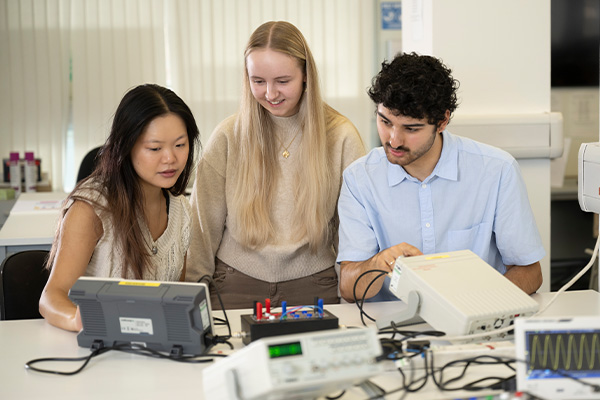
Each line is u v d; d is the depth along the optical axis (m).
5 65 4.68
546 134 2.72
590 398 1.24
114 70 4.78
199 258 2.23
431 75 1.68
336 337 1.13
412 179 1.95
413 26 2.94
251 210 2.17
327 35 4.96
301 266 2.20
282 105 2.09
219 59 4.88
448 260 1.68
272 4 4.87
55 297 1.74
